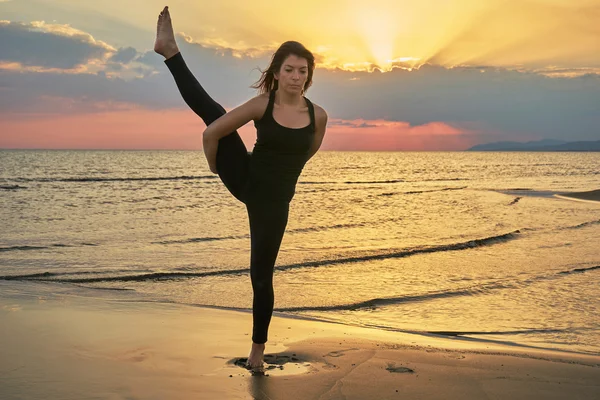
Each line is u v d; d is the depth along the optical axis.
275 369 4.22
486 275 10.88
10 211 23.70
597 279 10.48
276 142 3.80
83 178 50.19
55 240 15.48
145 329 5.30
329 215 23.41
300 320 6.80
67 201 28.80
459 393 3.86
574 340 6.68
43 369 3.91
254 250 4.05
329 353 4.80
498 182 53.78
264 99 3.83
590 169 93.44
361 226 19.55
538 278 10.58
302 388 3.79
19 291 7.33
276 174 3.90
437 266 11.90
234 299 8.59
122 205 27.19
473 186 46.78
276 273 10.98
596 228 18.83
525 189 42.38
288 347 4.99
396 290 9.48
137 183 44.81
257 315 4.16
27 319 5.40
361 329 6.43
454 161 147.12
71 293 7.73
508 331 7.05
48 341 4.65
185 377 3.90
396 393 3.79
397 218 22.34
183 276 10.52
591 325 7.39
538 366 4.73
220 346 4.80
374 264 12.08
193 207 26.56
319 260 12.40
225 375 4.00
